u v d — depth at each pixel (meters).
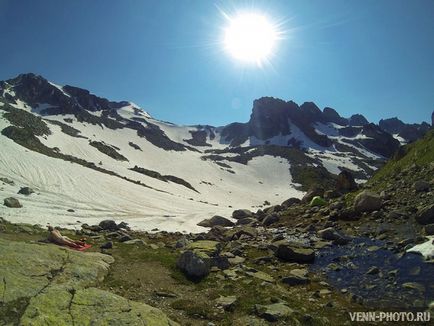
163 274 18.20
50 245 18.92
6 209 39.84
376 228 23.56
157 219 52.75
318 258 20.73
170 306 14.40
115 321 11.42
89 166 107.62
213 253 20.23
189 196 115.06
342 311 13.70
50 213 43.69
